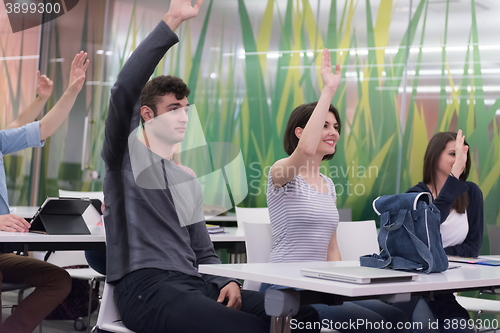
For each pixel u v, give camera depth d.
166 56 5.34
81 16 5.87
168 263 1.71
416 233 1.62
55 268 2.19
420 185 2.54
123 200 1.74
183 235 1.81
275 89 5.00
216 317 1.52
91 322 3.54
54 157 5.91
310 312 1.60
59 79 5.94
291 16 4.98
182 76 5.29
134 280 1.67
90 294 3.15
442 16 4.55
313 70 4.89
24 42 6.04
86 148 5.80
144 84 1.52
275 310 1.30
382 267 1.62
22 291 3.18
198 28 5.26
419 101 4.59
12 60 6.07
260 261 2.03
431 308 2.05
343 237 2.32
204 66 5.22
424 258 1.57
